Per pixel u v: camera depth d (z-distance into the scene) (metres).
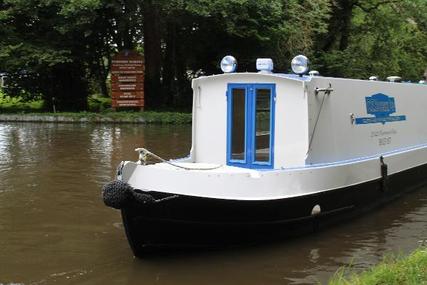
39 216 10.17
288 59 29.92
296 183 8.73
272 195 8.36
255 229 8.36
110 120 26.45
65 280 7.18
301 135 9.36
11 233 9.19
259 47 29.83
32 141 19.69
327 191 9.32
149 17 30.06
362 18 35.31
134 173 7.74
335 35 34.47
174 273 7.43
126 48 31.67
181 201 7.63
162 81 32.81
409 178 12.69
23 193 11.87
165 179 7.72
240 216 8.08
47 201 11.22
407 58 38.28
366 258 8.07
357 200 10.45
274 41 29.36
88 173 13.95
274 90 9.51
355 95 10.89
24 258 8.01
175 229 7.80
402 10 34.75
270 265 7.75
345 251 8.39
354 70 32.59
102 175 13.71
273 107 9.52
